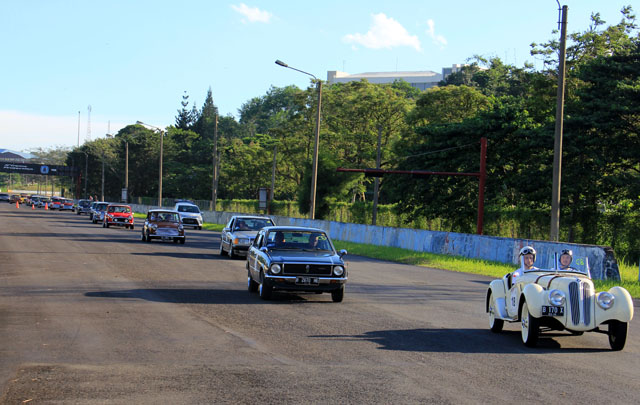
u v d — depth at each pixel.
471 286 18.98
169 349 8.94
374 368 8.09
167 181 122.69
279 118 161.00
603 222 44.91
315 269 14.10
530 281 10.40
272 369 7.92
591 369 8.41
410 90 127.19
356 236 39.28
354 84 87.69
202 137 160.62
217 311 12.46
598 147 44.47
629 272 24.42
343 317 12.26
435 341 10.09
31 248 26.88
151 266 20.98
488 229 50.47
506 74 108.31
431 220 57.47
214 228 57.25
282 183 100.19
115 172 129.62
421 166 53.16
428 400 6.69
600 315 9.71
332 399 6.65
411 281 19.88
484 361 8.71
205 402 6.46
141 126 161.00
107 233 40.03
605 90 44.56
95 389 6.86
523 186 46.38
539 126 47.84
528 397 6.91
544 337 10.88
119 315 11.66
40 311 11.94
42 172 135.12
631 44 52.97
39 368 7.74
